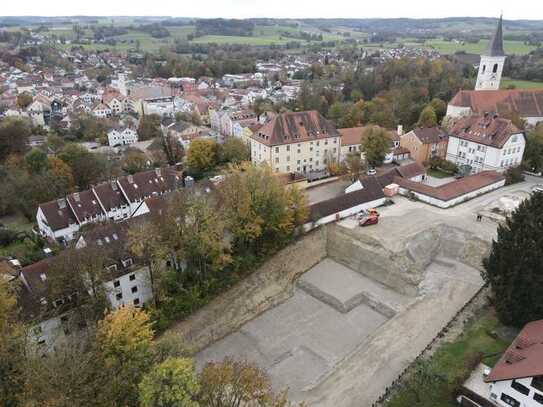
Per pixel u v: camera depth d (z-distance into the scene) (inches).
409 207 2962.6
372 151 3622.0
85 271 1851.6
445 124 4379.9
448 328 1893.5
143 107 7662.4
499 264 1787.6
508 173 3324.3
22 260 2469.2
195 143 4065.0
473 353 1689.2
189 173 3954.2
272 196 2397.9
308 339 2054.6
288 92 7854.3
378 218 2800.2
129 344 1386.6
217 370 1279.5
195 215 2103.8
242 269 2330.2
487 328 1844.2
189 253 2095.2
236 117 5802.2
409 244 2464.3
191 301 2069.4
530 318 1732.3
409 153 4018.2
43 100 7372.1
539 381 1336.1
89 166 3730.3
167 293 2092.8
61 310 1868.8
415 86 6279.5
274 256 2490.2
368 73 7544.3
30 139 5196.9
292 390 1750.7
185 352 1472.7
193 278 2183.8
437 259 2516.0
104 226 2263.8
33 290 1898.4
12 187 3260.3
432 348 1772.9
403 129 5007.4
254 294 2288.4
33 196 3201.3
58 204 2866.6
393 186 3134.8
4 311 1593.3
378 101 5664.4
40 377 1176.8
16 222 3221.0
